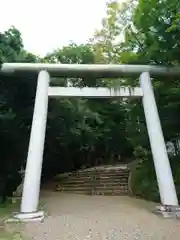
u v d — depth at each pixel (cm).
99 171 1552
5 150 1060
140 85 912
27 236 566
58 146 1609
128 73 927
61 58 1386
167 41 810
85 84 1211
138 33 1002
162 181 788
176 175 946
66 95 873
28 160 788
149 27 859
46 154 1636
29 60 1034
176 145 1138
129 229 614
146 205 920
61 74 930
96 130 1806
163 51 862
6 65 888
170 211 736
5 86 970
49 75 911
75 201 1047
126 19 1265
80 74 934
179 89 1009
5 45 941
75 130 1506
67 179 1588
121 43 1248
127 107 1309
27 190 754
